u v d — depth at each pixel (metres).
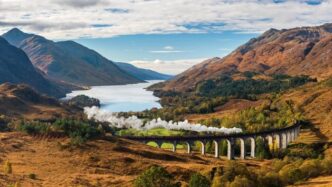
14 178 121.00
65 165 151.25
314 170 139.88
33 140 183.38
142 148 184.50
